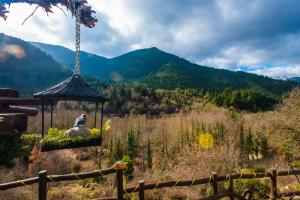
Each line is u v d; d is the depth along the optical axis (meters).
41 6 2.88
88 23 3.92
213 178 6.79
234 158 15.46
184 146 22.45
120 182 5.86
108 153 21.91
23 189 10.21
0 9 2.62
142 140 30.47
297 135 24.23
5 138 12.38
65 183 12.79
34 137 14.05
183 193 11.27
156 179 12.77
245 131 35.12
